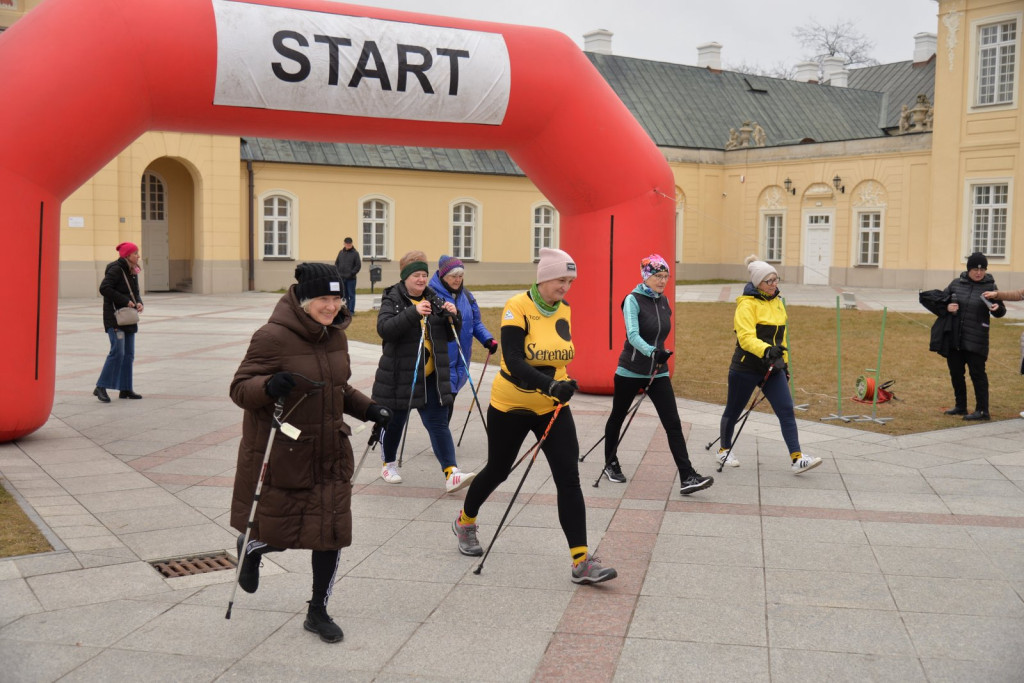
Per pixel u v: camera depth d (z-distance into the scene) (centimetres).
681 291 3322
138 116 873
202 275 3072
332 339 432
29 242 811
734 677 402
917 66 4791
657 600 491
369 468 779
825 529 611
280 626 455
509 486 720
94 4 832
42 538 571
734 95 4469
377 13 964
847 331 1905
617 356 1121
